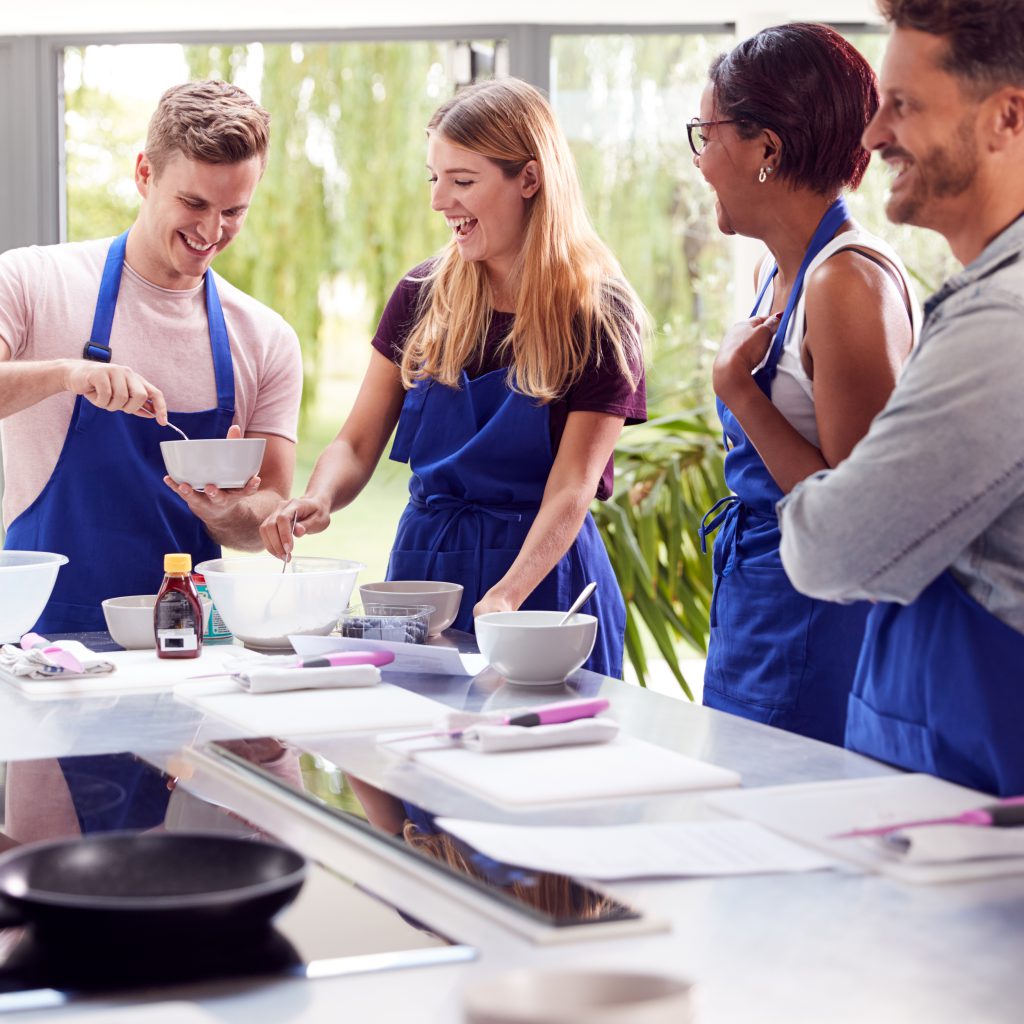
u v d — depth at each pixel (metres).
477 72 4.25
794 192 1.97
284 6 3.92
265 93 4.27
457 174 2.27
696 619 3.93
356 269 4.38
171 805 1.21
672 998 0.68
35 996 0.82
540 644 1.70
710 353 4.29
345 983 0.84
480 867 1.02
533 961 0.87
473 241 2.31
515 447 2.31
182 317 2.49
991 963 0.86
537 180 2.28
